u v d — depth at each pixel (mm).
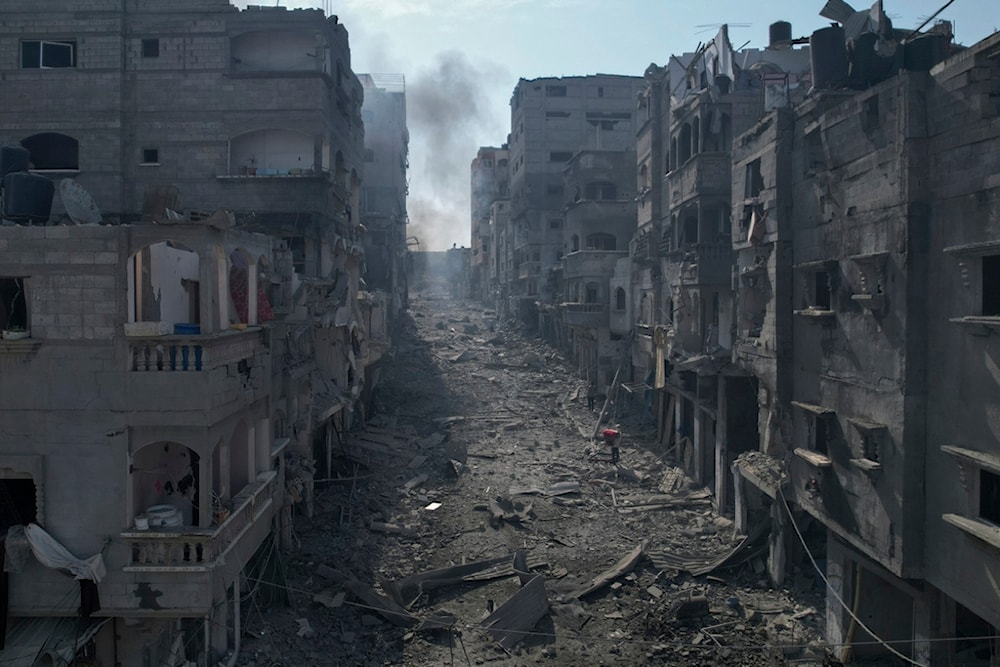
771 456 22438
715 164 29578
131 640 15055
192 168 29484
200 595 14242
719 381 27562
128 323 13969
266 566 19734
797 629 19344
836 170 17469
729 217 29453
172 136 29516
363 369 38844
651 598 21359
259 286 19000
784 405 20875
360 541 24578
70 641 14031
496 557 24078
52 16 29266
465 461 35156
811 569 21672
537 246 70438
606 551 24781
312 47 30172
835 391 17594
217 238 15039
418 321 82062
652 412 39875
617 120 70688
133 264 14672
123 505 14180
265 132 29984
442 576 22562
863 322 16141
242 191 29188
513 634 19250
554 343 65625
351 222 36250
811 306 19391
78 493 14148
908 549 14406
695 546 24891
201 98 29469
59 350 14109
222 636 16578
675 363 29453
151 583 14227
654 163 39406
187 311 17141
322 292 27234
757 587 21844
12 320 14703
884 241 15180
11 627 14320
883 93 15117
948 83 13414
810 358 19328
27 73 29281
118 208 29328
